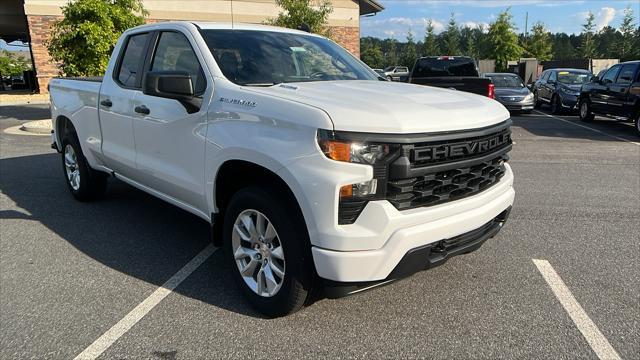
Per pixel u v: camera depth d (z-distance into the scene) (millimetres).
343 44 24172
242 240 3439
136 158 4516
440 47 55094
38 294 3680
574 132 12898
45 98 20562
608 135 12375
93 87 5184
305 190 2811
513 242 4789
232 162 3371
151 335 3137
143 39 4609
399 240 2781
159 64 4289
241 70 3719
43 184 7004
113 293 3697
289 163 2883
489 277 3986
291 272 3051
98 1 12086
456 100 3430
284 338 3102
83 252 4496
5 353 2949
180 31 4105
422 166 2873
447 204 3057
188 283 3867
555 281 3918
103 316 3367
